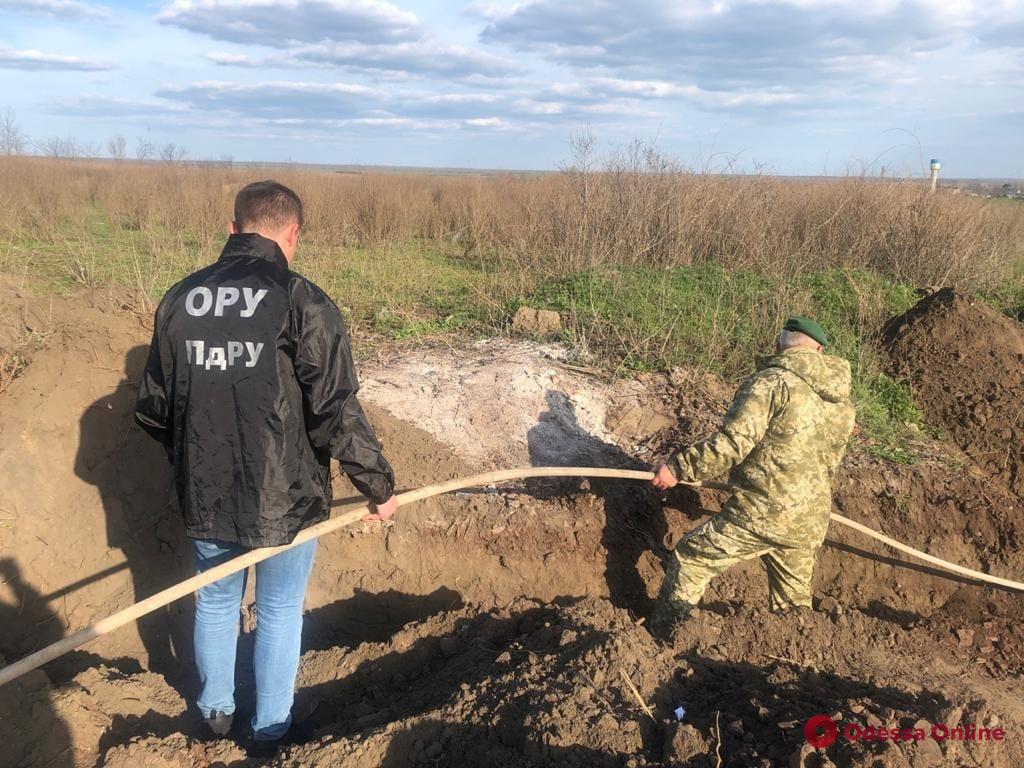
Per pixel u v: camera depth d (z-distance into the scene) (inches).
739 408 145.5
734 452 144.6
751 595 184.1
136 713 129.8
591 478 188.2
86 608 153.2
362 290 312.8
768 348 245.3
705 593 181.9
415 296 314.8
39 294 268.1
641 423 210.7
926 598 186.7
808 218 381.1
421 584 178.5
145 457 164.4
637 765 103.3
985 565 187.0
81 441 160.1
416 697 133.9
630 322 257.8
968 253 359.3
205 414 102.0
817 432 147.6
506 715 114.4
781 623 144.2
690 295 293.6
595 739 107.3
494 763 107.2
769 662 136.9
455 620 159.2
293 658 122.6
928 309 249.8
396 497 122.6
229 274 104.7
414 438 194.5
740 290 301.3
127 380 169.2
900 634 155.8
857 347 252.8
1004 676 159.9
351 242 492.1
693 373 227.1
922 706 116.3
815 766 98.9
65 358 165.9
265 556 106.4
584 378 224.5
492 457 196.9
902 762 98.4
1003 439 207.8
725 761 104.7
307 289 105.0
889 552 188.7
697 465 146.4
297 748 115.6
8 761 110.4
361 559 179.5
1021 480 198.8
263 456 102.5
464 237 517.0
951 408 221.5
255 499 103.0
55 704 118.6
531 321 264.5
